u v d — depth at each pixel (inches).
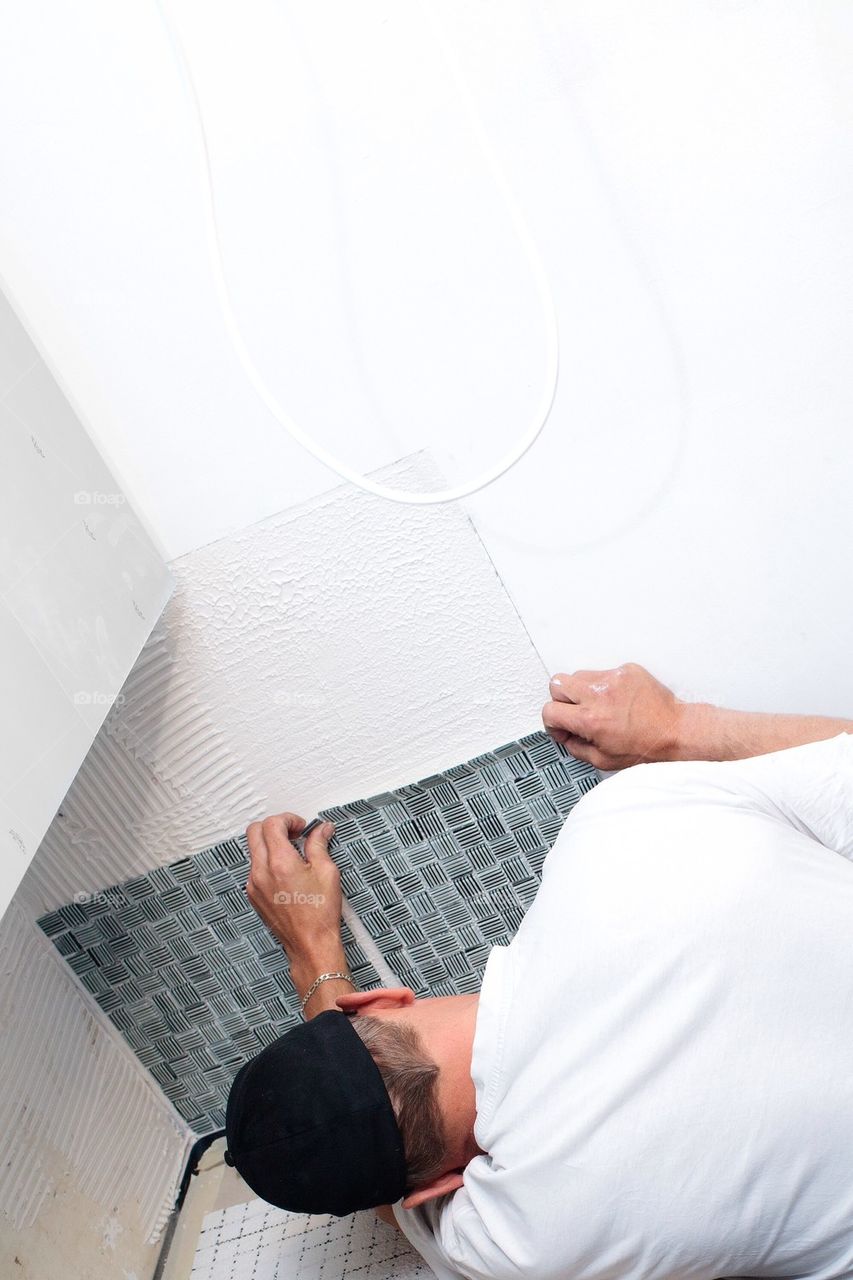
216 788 43.6
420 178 33.6
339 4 31.2
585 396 36.6
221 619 40.1
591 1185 29.0
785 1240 29.4
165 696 41.2
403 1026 34.0
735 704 42.7
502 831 44.9
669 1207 28.7
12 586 28.6
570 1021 30.3
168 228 34.0
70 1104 43.3
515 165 33.4
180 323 35.4
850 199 33.6
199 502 38.2
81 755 31.1
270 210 33.9
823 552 39.3
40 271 34.6
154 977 47.8
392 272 34.8
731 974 29.0
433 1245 36.0
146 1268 44.6
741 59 32.0
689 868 30.5
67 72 31.9
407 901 46.8
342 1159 31.5
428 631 40.6
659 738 40.0
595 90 32.5
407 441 37.4
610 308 35.4
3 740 27.4
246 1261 43.5
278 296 35.1
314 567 39.4
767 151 33.2
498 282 35.0
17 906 44.0
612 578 39.8
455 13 31.5
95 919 45.9
